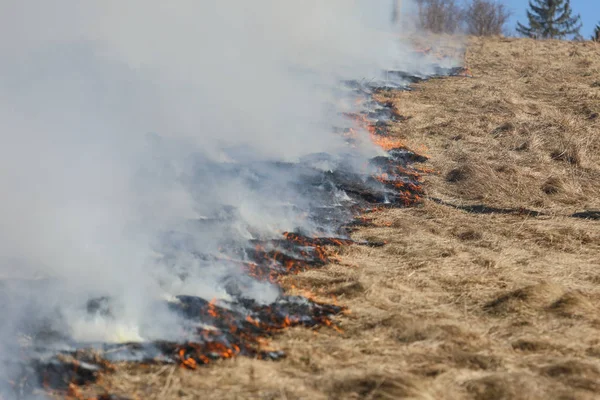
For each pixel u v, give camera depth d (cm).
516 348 851
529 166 1723
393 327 891
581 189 1588
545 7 7488
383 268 1125
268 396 716
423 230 1324
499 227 1344
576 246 1255
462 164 1695
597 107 2234
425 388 715
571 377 759
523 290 990
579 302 963
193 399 719
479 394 720
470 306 978
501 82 2598
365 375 741
